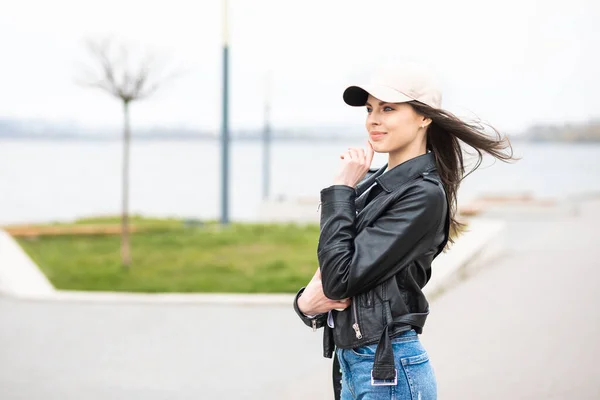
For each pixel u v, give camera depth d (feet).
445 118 9.50
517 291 32.89
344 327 9.53
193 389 20.66
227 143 62.85
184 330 27.14
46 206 114.42
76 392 20.44
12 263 38.22
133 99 41.47
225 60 63.62
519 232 59.06
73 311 30.19
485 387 19.79
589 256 43.09
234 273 38.19
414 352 9.40
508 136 9.90
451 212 10.28
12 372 22.26
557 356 22.50
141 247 46.98
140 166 266.77
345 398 9.95
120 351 24.49
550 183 174.91
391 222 9.13
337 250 9.14
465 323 27.02
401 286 9.37
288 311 29.94
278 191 153.58
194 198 134.10
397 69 9.42
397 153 9.78
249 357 23.72
